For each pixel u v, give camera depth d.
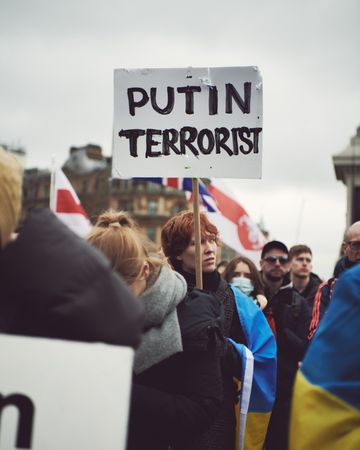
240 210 8.68
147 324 2.51
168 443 2.52
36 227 1.74
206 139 3.84
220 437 3.40
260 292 5.38
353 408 1.70
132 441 2.50
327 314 1.84
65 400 1.57
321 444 1.71
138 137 3.85
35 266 1.70
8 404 1.56
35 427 1.56
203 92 3.85
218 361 2.64
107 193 81.44
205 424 2.52
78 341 1.68
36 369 1.57
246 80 3.84
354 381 1.73
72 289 1.69
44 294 1.67
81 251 1.74
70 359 1.58
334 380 1.74
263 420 3.68
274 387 3.75
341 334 1.76
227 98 3.85
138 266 2.44
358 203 24.84
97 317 1.70
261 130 3.83
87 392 1.58
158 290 2.51
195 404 2.49
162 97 3.86
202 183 8.50
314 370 1.78
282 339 5.24
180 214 3.88
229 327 3.76
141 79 3.86
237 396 3.58
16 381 1.57
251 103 3.84
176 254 3.82
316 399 1.74
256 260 8.65
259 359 3.72
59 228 1.77
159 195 78.19
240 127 3.84
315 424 1.71
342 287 1.81
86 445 1.56
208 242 3.81
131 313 1.75
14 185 1.76
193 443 3.23
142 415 2.41
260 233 8.72
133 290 2.45
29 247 1.71
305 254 7.11
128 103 3.86
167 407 2.43
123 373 1.59
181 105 3.86
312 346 1.82
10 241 1.75
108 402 1.58
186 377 2.54
